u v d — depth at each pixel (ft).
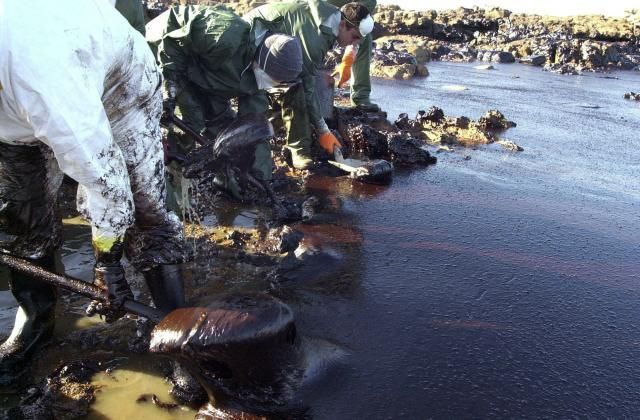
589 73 54.75
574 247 15.89
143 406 9.95
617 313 12.85
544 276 14.25
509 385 10.36
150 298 12.84
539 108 34.78
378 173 20.02
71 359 11.04
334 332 11.69
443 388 10.17
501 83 44.65
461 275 14.11
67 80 7.54
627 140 27.99
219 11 16.48
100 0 8.58
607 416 9.81
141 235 10.56
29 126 8.38
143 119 9.82
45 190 10.17
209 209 17.57
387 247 15.47
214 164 16.03
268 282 13.70
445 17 80.48
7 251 10.50
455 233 16.42
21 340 10.73
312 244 14.87
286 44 16.24
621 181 21.72
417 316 12.35
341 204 18.24
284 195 18.81
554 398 10.13
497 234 16.46
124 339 11.54
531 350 11.38
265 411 9.39
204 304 9.32
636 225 17.60
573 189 20.51
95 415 9.74
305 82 19.63
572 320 12.48
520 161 23.57
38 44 7.27
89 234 15.80
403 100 34.94
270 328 8.91
